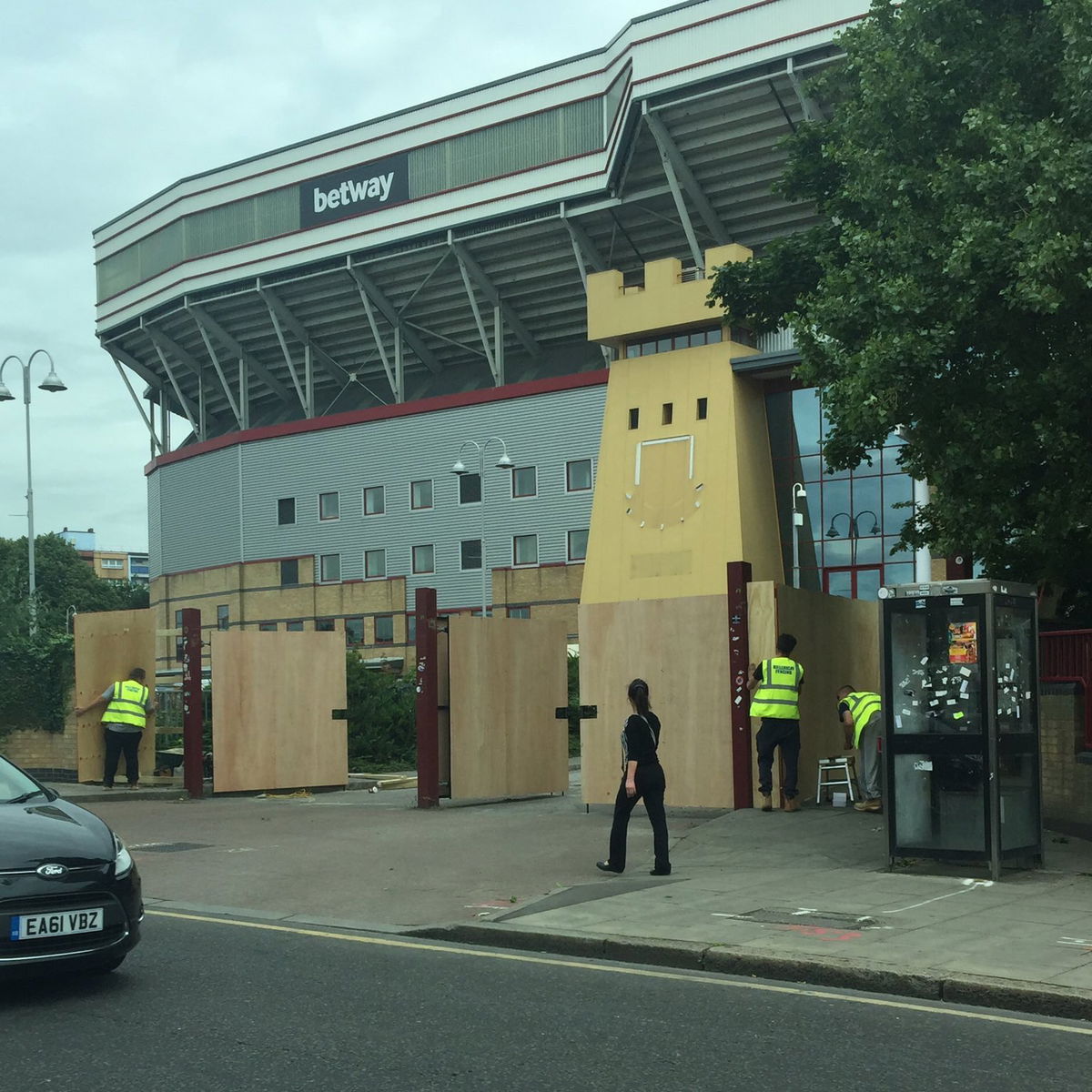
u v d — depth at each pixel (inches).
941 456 509.4
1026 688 451.8
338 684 890.7
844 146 550.9
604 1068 234.2
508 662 768.3
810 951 323.6
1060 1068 235.3
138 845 581.3
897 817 452.8
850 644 746.8
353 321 2677.2
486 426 2468.0
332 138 2508.6
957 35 518.3
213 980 311.9
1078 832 513.7
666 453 761.6
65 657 1035.3
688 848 529.7
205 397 3159.5
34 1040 255.1
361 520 2618.1
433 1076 229.5
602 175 2176.4
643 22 1902.1
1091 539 518.3
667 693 676.1
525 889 442.6
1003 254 456.1
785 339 777.6
